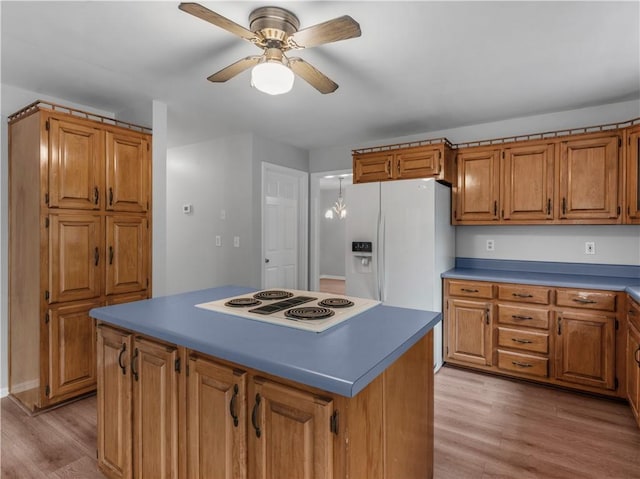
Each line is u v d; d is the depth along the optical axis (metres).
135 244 2.75
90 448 2.00
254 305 1.73
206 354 1.30
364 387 0.96
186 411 1.36
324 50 2.04
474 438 2.10
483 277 2.96
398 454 1.29
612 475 1.77
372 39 1.92
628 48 2.00
